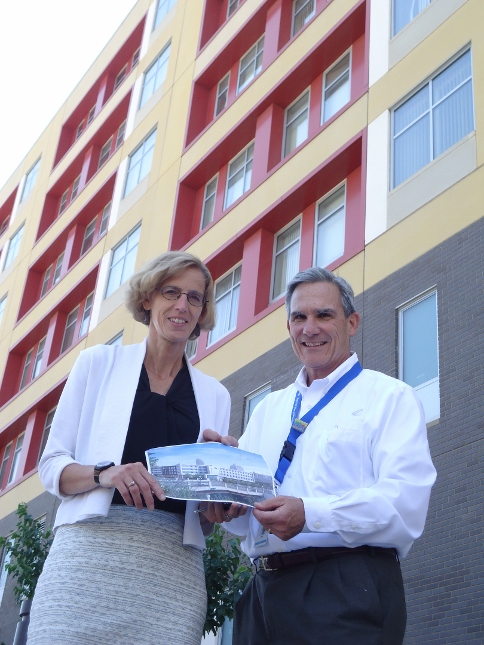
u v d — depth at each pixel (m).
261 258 16.53
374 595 3.14
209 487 3.16
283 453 3.61
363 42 16.38
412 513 3.20
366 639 3.07
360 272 13.06
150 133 23.73
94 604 3.14
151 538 3.29
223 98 21.31
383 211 13.22
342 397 3.66
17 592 12.46
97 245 24.27
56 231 28.05
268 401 4.04
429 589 9.77
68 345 24.94
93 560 3.21
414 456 3.31
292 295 3.98
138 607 3.18
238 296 17.28
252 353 15.37
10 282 30.75
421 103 13.54
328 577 3.22
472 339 10.51
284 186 16.50
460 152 12.15
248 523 3.72
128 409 3.53
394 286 12.21
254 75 20.05
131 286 3.87
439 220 11.96
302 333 3.85
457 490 9.90
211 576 10.13
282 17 19.38
